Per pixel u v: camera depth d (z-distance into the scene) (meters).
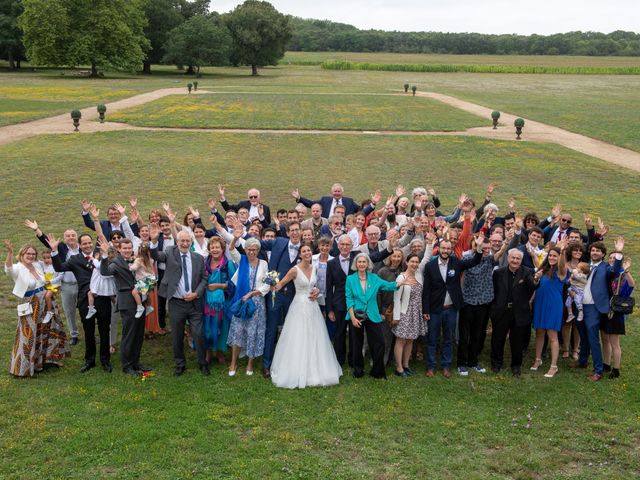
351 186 23.72
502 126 40.53
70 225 17.48
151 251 10.08
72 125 37.34
